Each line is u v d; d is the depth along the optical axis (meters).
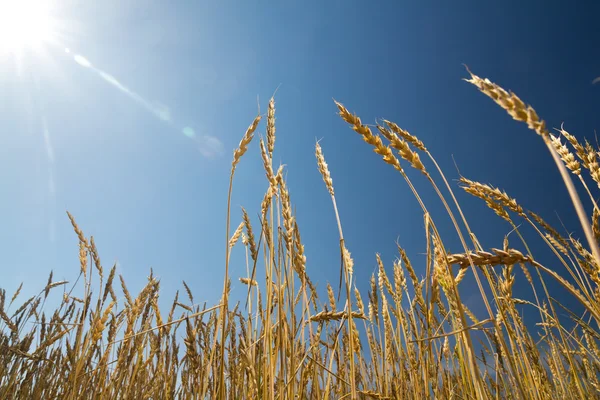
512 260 0.36
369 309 0.78
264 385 0.53
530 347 0.66
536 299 0.73
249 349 0.61
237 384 0.65
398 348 0.71
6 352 0.95
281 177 0.55
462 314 0.40
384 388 0.68
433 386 0.65
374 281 0.79
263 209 0.59
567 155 0.44
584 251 0.44
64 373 0.80
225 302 0.58
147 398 0.79
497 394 0.61
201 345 0.73
